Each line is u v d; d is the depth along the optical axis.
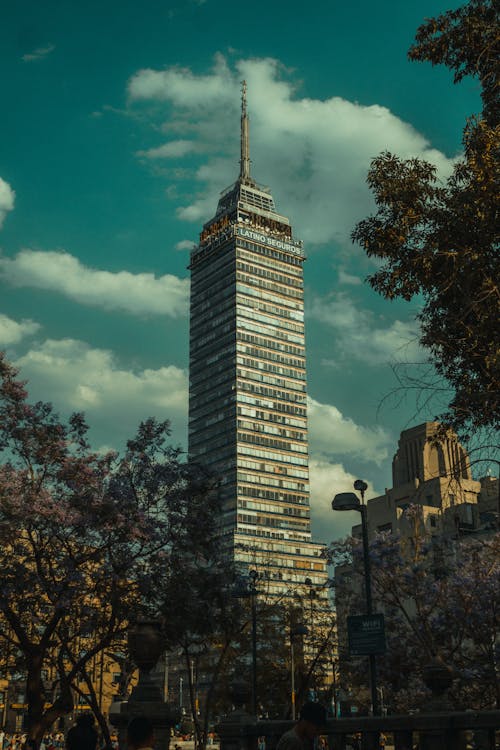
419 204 16.12
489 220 14.88
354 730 12.55
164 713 14.39
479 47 16.28
